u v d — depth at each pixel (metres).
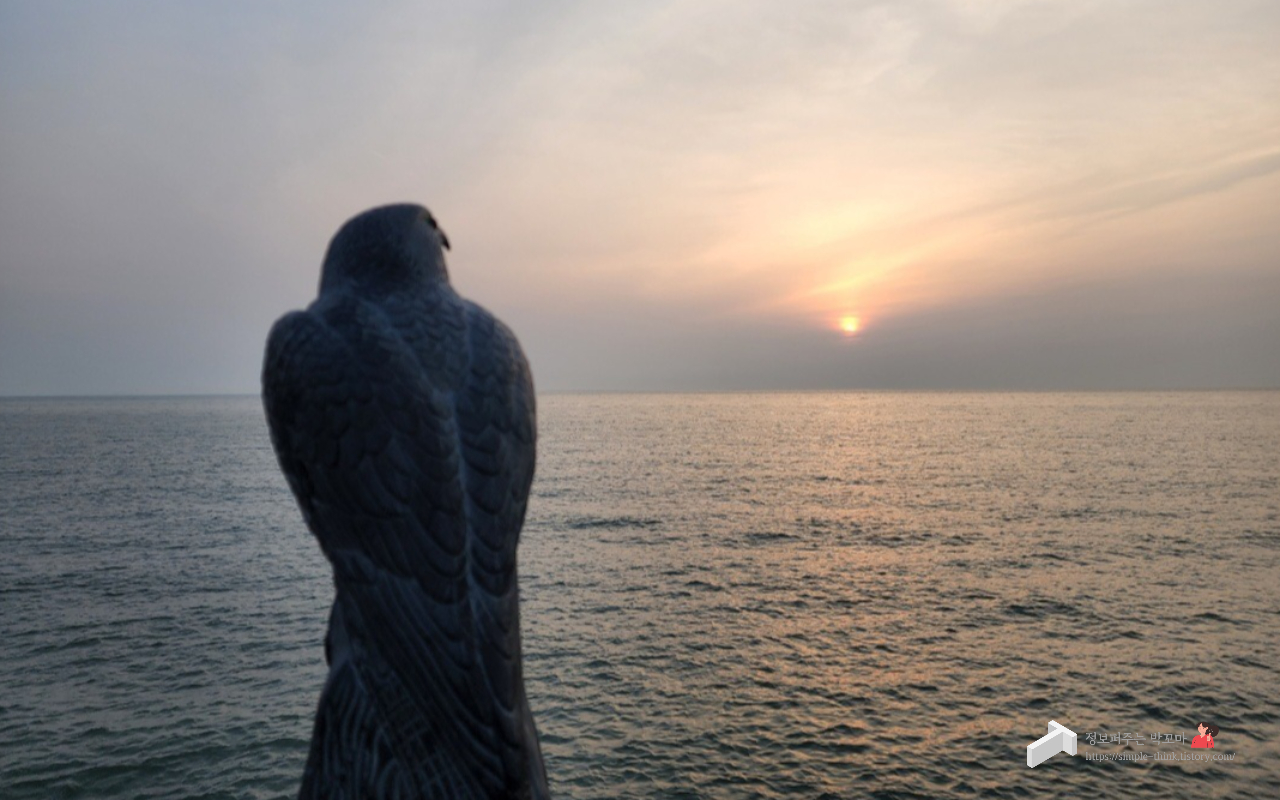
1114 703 26.42
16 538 54.34
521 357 3.25
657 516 64.81
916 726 24.70
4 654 30.92
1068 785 21.19
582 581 42.44
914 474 97.31
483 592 2.87
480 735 2.76
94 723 24.64
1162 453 123.50
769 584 42.12
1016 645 32.44
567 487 84.69
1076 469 101.62
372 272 3.21
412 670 2.79
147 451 129.50
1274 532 57.72
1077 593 40.62
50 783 21.22
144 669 29.19
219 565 45.72
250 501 71.88
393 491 2.82
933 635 33.69
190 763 22.17
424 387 2.93
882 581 43.00
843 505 71.62
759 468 105.19
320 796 2.89
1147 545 53.12
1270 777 21.56
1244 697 26.81
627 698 26.55
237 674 28.62
